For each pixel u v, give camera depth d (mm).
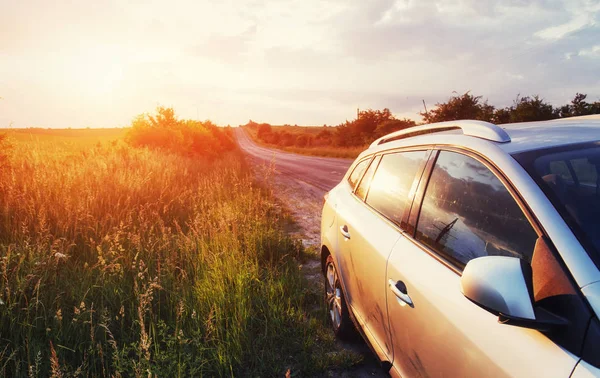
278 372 3055
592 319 1104
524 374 1206
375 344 2525
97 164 9570
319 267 5492
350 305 3078
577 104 19031
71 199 6098
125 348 3123
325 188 14016
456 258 1748
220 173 12984
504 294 1168
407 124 41875
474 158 1861
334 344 3455
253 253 5336
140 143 17188
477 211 1724
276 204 10164
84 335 3250
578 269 1203
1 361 2830
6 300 3332
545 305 1220
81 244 5059
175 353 3018
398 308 2084
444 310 1652
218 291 3975
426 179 2211
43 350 2992
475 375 1424
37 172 6988
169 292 3924
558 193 1441
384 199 2719
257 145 104000
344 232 3154
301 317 3762
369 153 3434
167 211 7129
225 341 3275
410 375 2025
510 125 2301
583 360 1086
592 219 1350
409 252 2090
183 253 4984
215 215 6402
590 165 1579
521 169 1575
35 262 3779
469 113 22328
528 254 1389
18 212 5621
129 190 7512
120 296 3664
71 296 3686
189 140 19891
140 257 4633
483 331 1425
